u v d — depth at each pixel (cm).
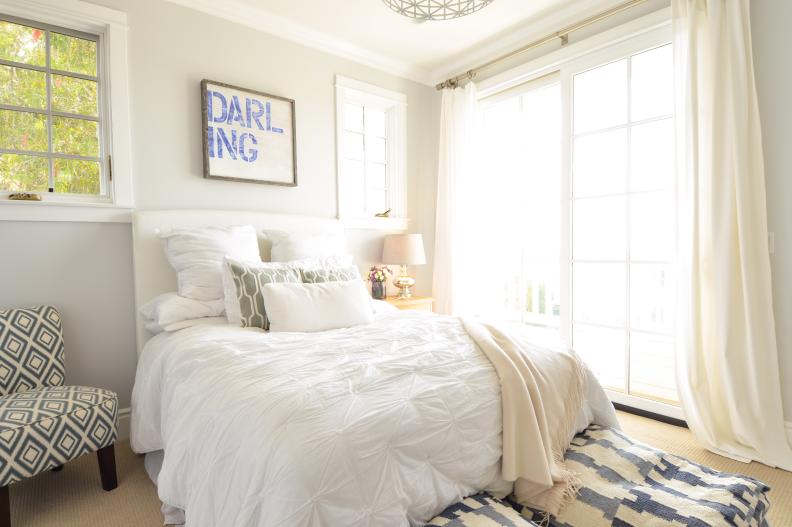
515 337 182
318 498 92
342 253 301
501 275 462
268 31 300
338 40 332
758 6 215
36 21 228
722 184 215
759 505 124
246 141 288
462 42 338
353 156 365
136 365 249
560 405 159
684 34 232
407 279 358
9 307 214
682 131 234
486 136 380
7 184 221
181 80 264
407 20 304
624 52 272
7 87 222
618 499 126
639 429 248
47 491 185
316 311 207
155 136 255
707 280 224
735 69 212
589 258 297
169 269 249
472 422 128
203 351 164
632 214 275
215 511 110
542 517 131
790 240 209
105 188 245
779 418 207
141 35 250
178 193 264
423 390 125
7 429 152
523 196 387
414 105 394
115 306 244
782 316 212
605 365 330
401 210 385
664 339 338
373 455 103
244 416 113
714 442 217
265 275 218
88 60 242
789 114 208
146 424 187
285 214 305
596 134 291
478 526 110
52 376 207
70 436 168
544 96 473
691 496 127
